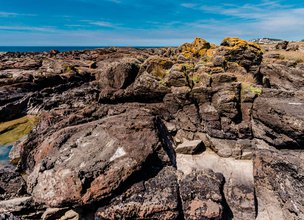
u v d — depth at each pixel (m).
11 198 18.89
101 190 15.56
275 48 62.19
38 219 17.17
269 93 23.22
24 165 20.53
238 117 23.72
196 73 27.12
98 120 21.61
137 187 16.27
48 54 98.38
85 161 16.78
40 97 45.44
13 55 93.38
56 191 15.65
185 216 15.69
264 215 17.11
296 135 18.86
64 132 19.70
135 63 30.45
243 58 31.27
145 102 27.86
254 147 22.41
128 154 17.08
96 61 80.38
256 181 19.27
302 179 16.80
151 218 15.23
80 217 16.34
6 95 43.41
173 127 25.55
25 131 35.34
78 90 45.34
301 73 28.88
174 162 19.69
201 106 25.12
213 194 16.39
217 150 22.81
